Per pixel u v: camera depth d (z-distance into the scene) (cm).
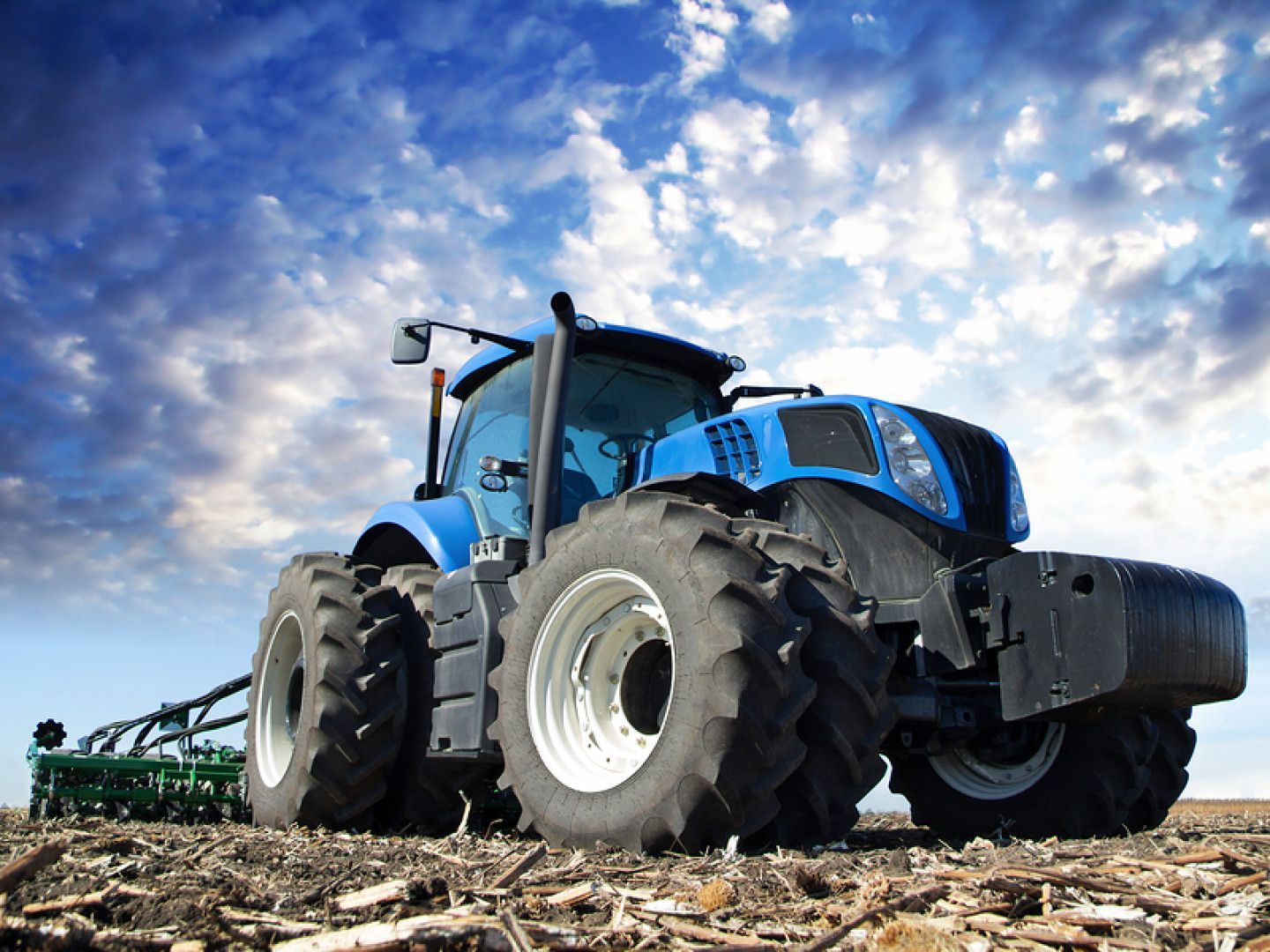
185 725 650
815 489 410
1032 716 353
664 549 329
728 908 223
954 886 233
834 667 325
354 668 448
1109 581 337
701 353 511
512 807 513
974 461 407
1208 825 502
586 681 363
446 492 565
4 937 183
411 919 200
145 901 223
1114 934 197
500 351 534
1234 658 362
